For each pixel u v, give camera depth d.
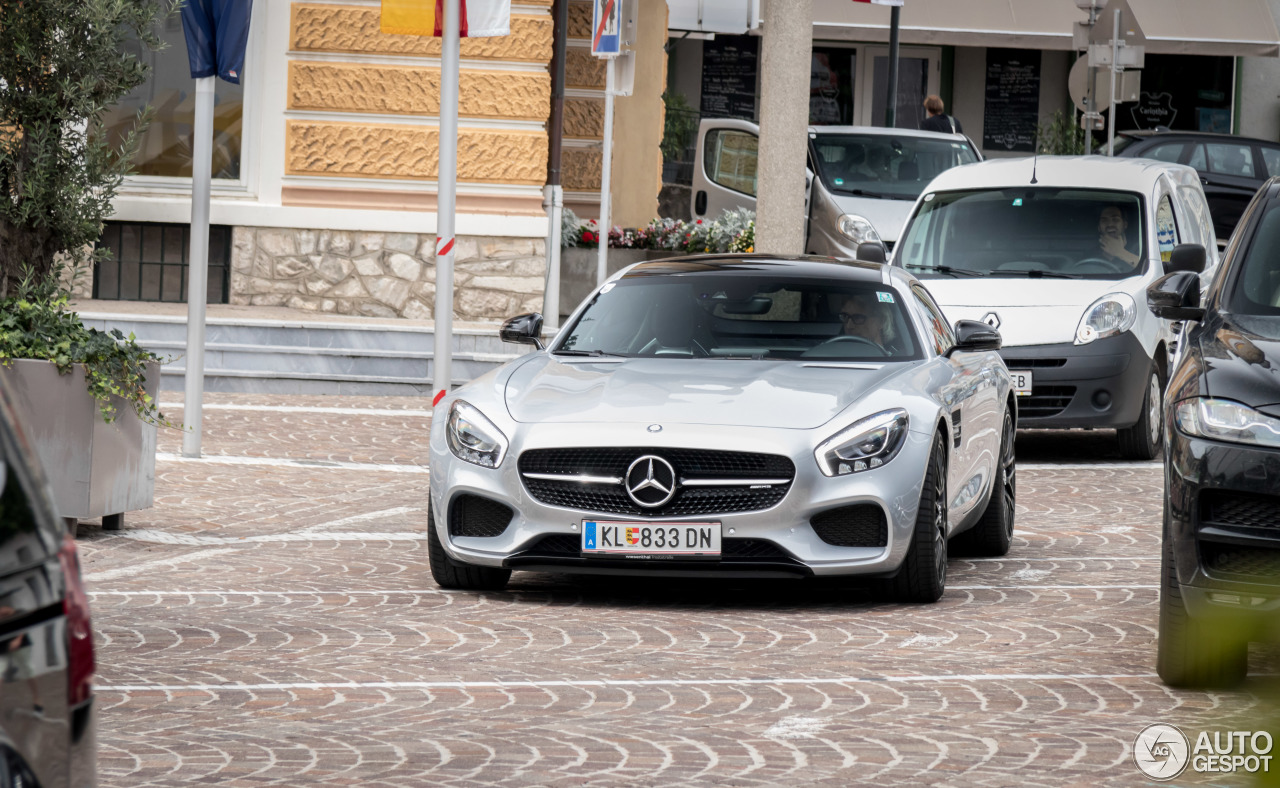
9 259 18.45
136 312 28.23
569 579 14.48
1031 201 24.89
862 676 10.80
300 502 18.50
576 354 14.74
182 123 30.67
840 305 15.02
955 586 14.25
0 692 4.32
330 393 27.78
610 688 10.44
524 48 30.56
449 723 9.56
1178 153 45.28
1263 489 9.90
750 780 8.46
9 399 4.75
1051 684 10.61
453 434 13.41
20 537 4.48
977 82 54.72
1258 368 10.41
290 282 30.73
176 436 22.55
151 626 12.17
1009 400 16.52
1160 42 51.31
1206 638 10.27
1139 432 23.41
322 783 8.37
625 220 38.78
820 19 50.31
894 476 12.78
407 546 16.09
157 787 8.27
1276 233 12.17
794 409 13.02
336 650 11.46
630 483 12.70
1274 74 54.44
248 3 20.80
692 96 53.66
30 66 18.34
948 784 8.41
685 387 13.44
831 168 34.69
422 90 30.59
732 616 12.83
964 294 23.34
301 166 30.62
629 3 25.41
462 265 30.73
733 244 34.09
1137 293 23.09
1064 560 15.80
